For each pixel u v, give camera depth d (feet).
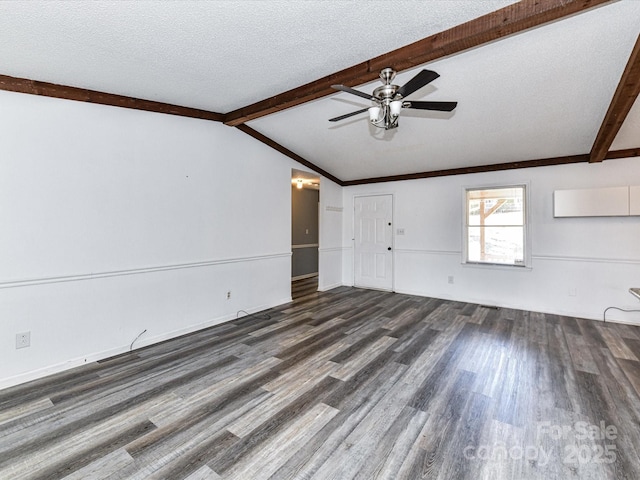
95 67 8.09
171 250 11.57
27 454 5.73
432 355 10.06
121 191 10.18
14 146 8.12
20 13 5.77
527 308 15.38
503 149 14.17
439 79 9.31
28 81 8.27
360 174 19.85
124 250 10.28
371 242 20.63
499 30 6.64
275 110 11.36
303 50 7.86
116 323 10.14
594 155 12.94
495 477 5.22
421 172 18.17
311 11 6.32
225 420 6.75
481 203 16.83
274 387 8.12
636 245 13.12
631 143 12.46
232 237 13.78
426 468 5.42
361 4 6.17
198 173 12.39
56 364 8.91
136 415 6.91
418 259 18.67
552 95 9.86
